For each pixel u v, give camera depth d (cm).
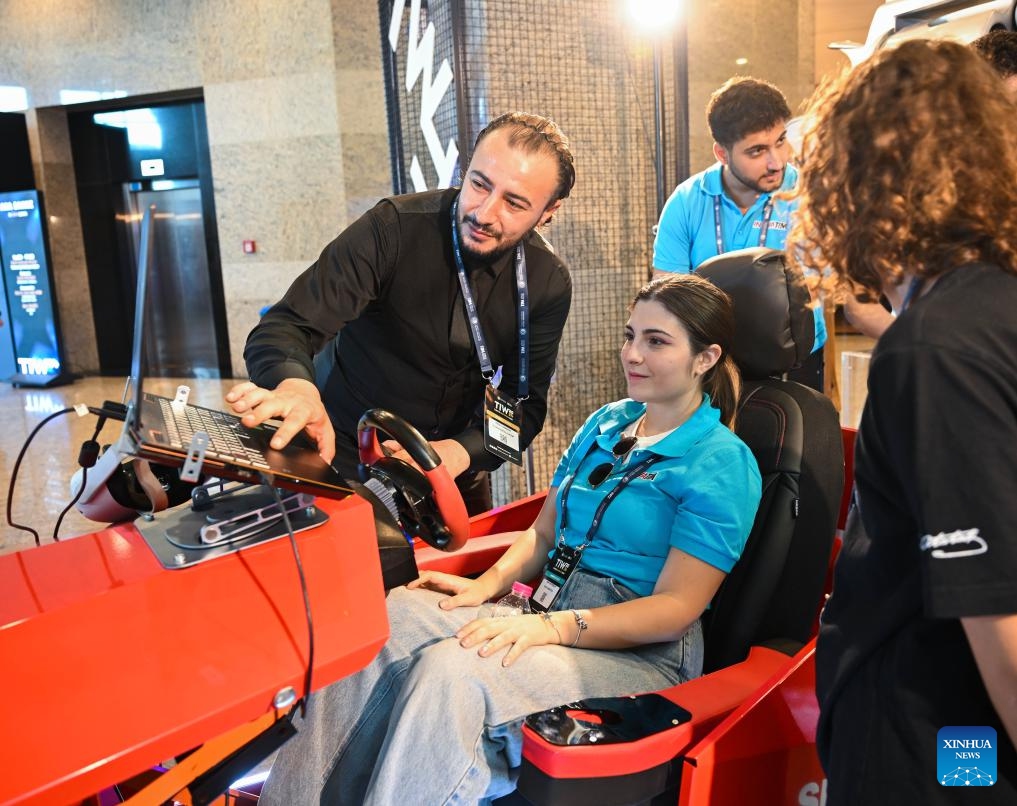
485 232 174
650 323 160
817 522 155
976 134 74
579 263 368
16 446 535
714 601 160
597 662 142
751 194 260
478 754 123
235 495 111
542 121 173
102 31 728
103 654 81
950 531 70
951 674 78
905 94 75
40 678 77
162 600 88
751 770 124
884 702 81
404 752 123
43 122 777
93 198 806
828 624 90
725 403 163
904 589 80
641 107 365
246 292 740
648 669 146
